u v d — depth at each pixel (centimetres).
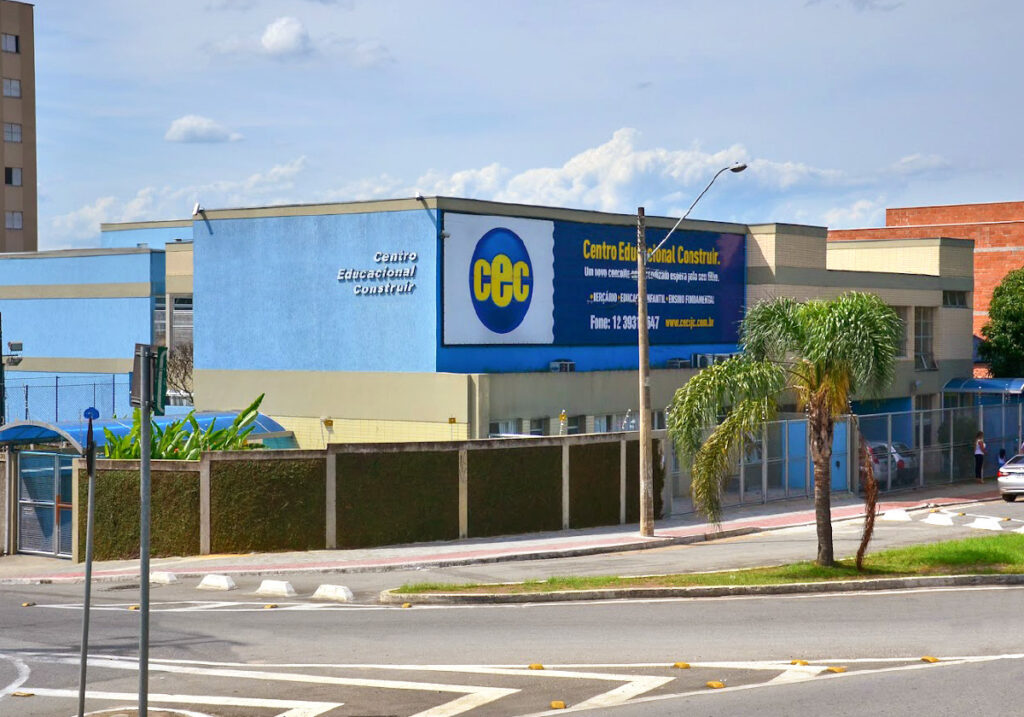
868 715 1221
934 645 1619
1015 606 1939
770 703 1281
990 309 6266
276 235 4091
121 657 1631
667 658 1555
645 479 2988
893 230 7912
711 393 2294
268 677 1469
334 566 2592
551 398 3900
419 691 1377
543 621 1869
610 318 4356
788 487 3788
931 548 2441
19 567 2877
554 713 1259
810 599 2050
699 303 4728
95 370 5219
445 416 3684
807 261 5022
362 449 2870
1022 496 3975
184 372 4734
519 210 3991
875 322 2227
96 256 5212
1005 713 1221
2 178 8831
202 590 2361
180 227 6334
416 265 3769
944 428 4509
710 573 2294
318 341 3997
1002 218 8038
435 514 2950
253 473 2823
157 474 2862
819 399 2302
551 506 3136
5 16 8844
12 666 1586
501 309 3931
